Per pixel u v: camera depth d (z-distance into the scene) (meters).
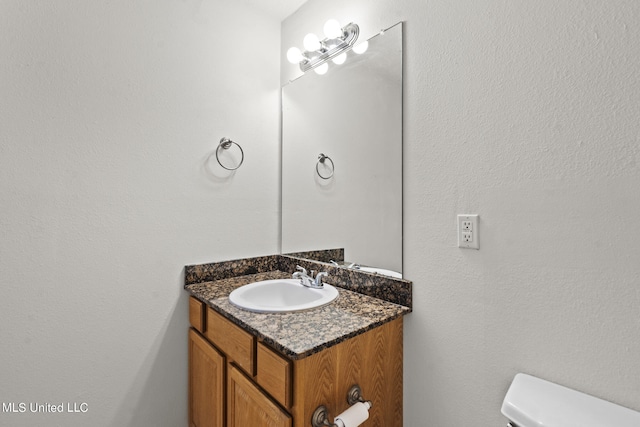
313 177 1.68
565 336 0.86
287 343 0.91
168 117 1.49
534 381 0.88
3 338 1.14
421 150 1.18
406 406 1.22
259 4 1.75
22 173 1.16
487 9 1.00
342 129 1.51
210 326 1.34
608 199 0.79
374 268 1.36
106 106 1.33
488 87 1.00
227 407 1.23
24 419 1.17
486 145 1.00
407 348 1.22
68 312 1.25
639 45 0.74
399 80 1.26
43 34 1.20
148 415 1.44
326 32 1.42
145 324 1.43
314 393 0.92
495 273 0.99
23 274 1.17
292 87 1.81
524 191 0.93
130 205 1.38
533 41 0.91
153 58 1.45
